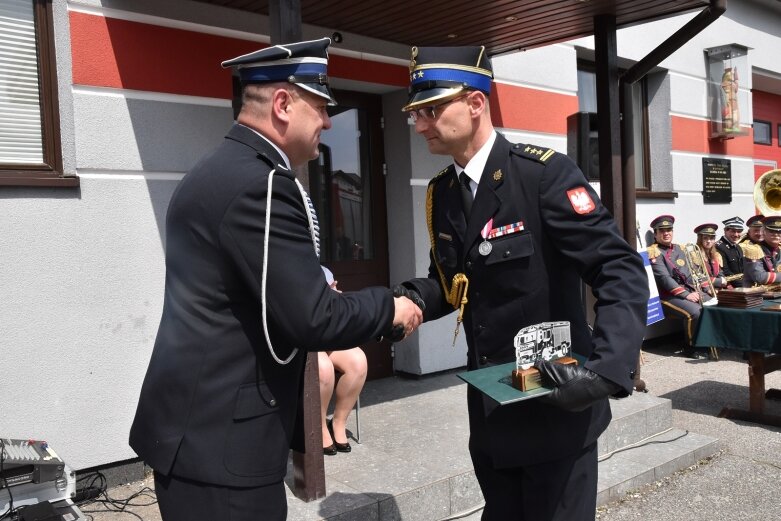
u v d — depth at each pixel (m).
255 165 1.50
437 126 1.80
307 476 2.81
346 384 3.43
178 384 1.47
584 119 5.07
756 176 9.63
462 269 1.91
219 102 3.66
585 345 1.88
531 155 1.80
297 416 1.69
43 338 3.08
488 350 1.87
